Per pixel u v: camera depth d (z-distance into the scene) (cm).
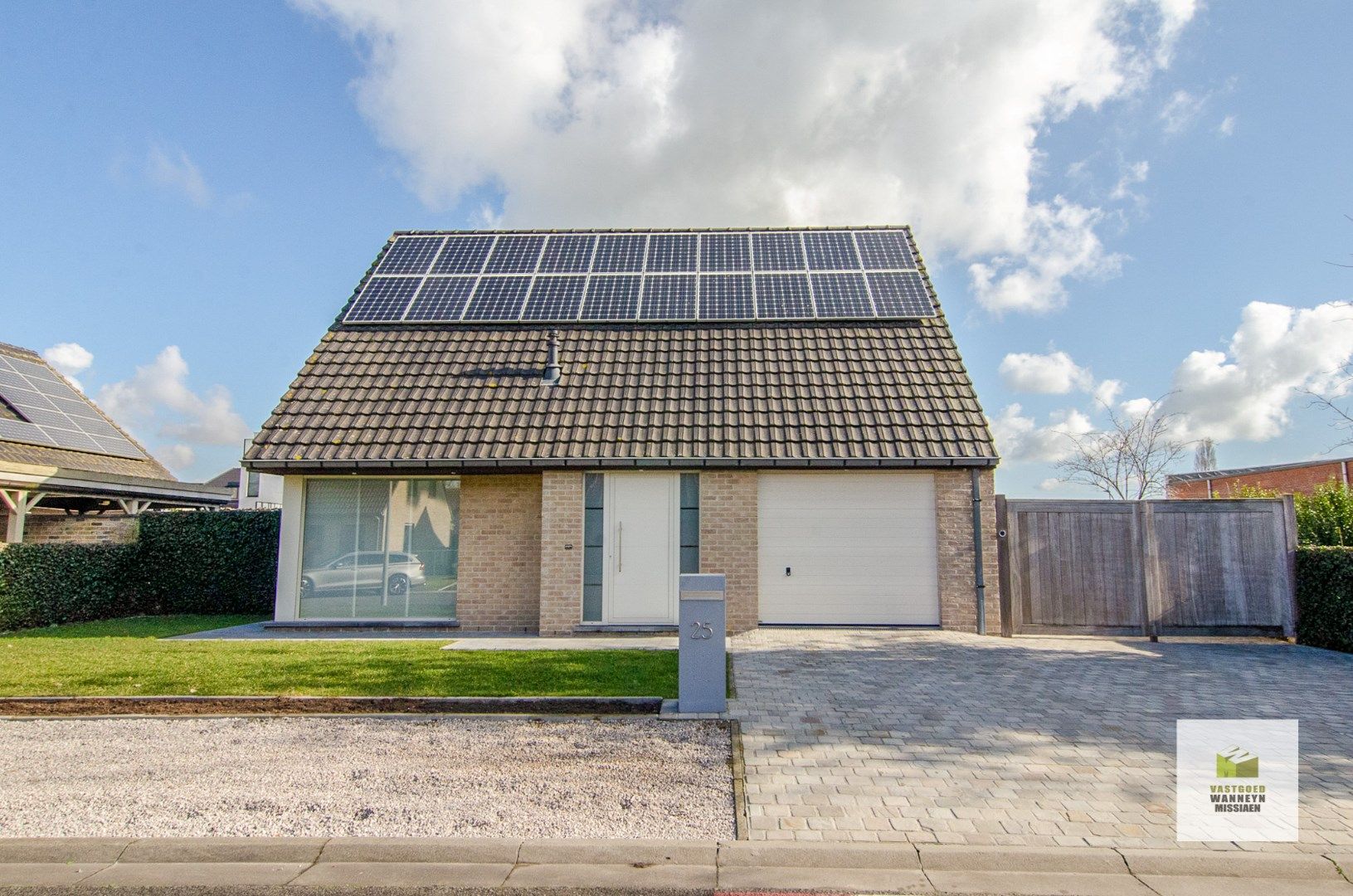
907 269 1686
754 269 1703
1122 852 480
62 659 1009
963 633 1241
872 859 480
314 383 1427
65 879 471
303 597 1340
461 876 472
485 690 844
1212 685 886
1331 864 470
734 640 1167
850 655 1053
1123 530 1259
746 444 1280
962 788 576
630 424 1329
